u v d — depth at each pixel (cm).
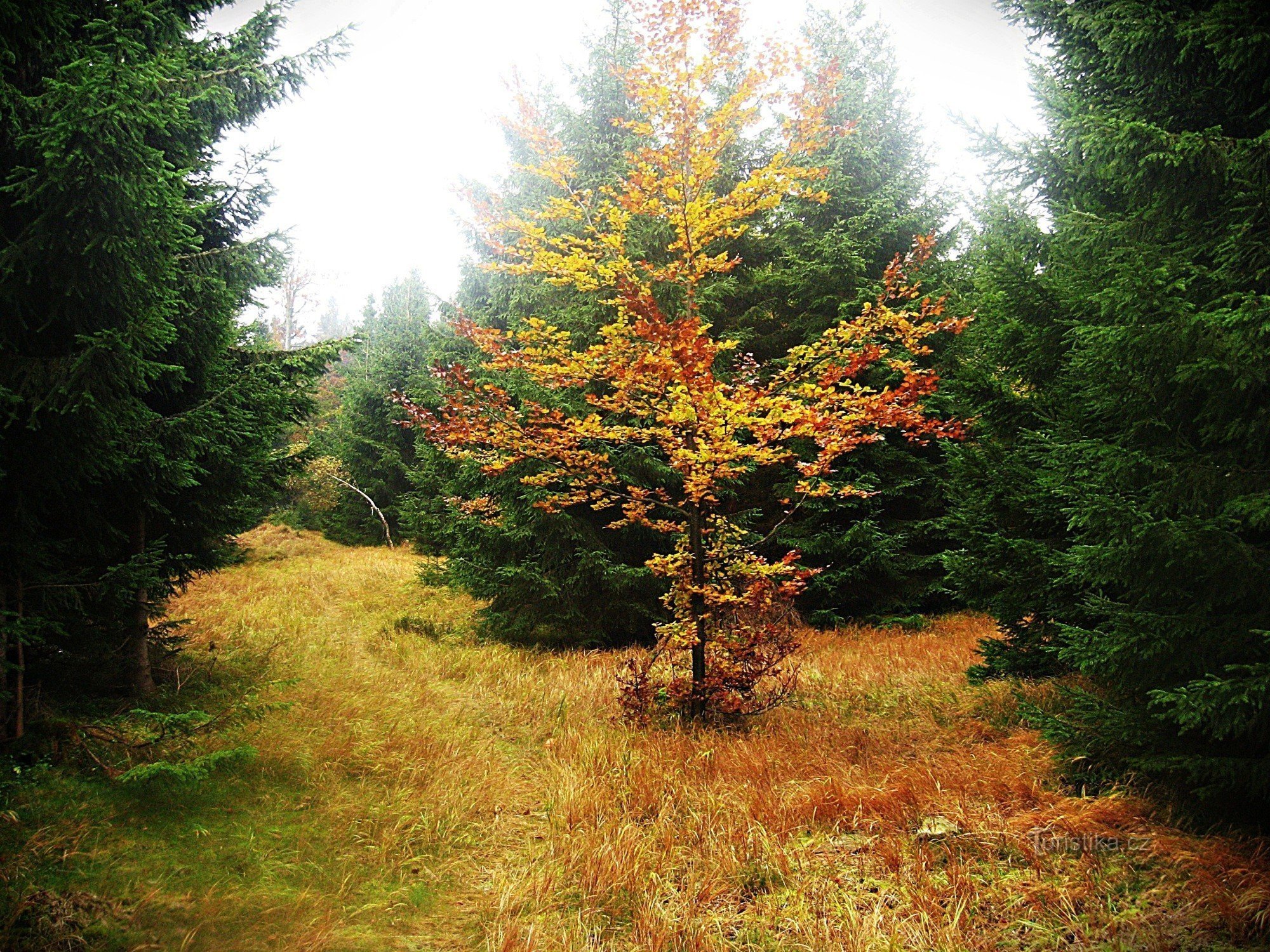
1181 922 306
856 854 394
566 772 528
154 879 338
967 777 471
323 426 2889
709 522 750
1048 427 620
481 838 439
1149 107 469
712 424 629
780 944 320
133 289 404
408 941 333
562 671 861
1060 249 589
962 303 1125
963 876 352
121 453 456
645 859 394
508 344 1023
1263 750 366
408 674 806
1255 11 352
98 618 541
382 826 432
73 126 321
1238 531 371
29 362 375
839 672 812
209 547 689
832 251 1172
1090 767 459
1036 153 614
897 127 1388
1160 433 400
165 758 446
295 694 642
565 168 736
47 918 290
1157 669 382
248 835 396
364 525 2348
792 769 523
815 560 1216
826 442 622
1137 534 345
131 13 413
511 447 709
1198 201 403
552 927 344
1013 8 594
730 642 672
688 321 584
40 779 391
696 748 583
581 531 1012
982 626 1019
